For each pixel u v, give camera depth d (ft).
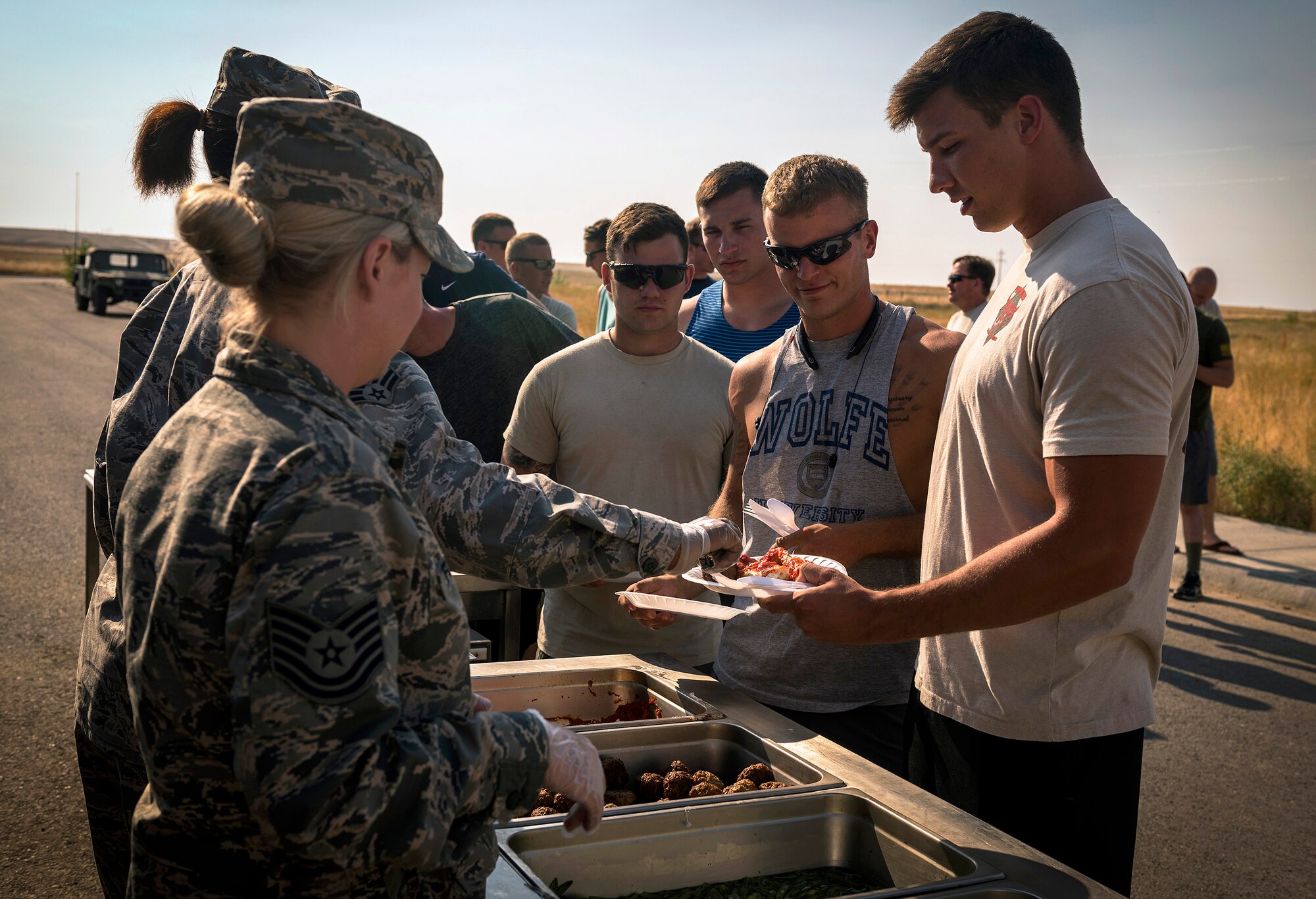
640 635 9.99
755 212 13.53
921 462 7.93
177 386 5.41
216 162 6.35
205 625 3.38
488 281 13.76
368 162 3.72
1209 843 11.86
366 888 3.68
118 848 5.74
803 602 5.64
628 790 5.98
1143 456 5.17
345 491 3.39
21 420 38.99
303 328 3.76
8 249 356.38
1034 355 5.63
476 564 5.73
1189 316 5.50
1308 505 30.55
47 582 19.53
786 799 5.49
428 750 3.45
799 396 8.45
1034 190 5.84
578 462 10.40
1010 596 5.31
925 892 4.48
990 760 6.14
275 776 3.18
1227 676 17.61
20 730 13.29
